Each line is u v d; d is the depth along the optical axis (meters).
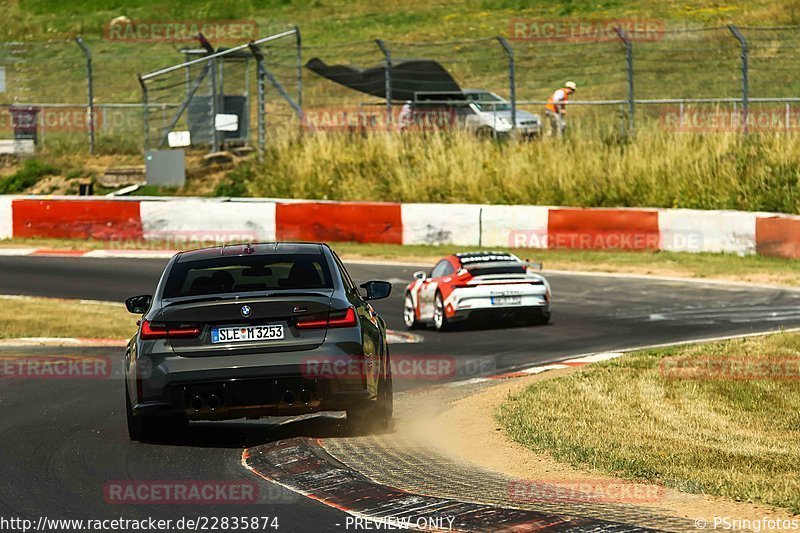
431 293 66.62
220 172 119.38
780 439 32.06
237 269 54.81
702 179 100.81
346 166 114.31
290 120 124.81
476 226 97.38
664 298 71.69
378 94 129.62
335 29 184.88
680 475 26.48
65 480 27.17
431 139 116.06
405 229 99.12
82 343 58.94
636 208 97.25
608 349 54.25
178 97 152.12
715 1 180.75
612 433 32.53
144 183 119.25
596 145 110.00
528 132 117.50
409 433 33.62
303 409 30.77
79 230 103.94
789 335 52.00
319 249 34.38
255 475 27.50
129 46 177.00
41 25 188.12
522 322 66.12
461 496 24.86
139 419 32.00
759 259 85.94
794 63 145.62
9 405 40.22
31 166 122.94
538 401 38.03
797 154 98.81
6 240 103.94
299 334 30.34
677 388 40.06
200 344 30.17
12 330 61.44
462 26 181.25
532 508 23.48
